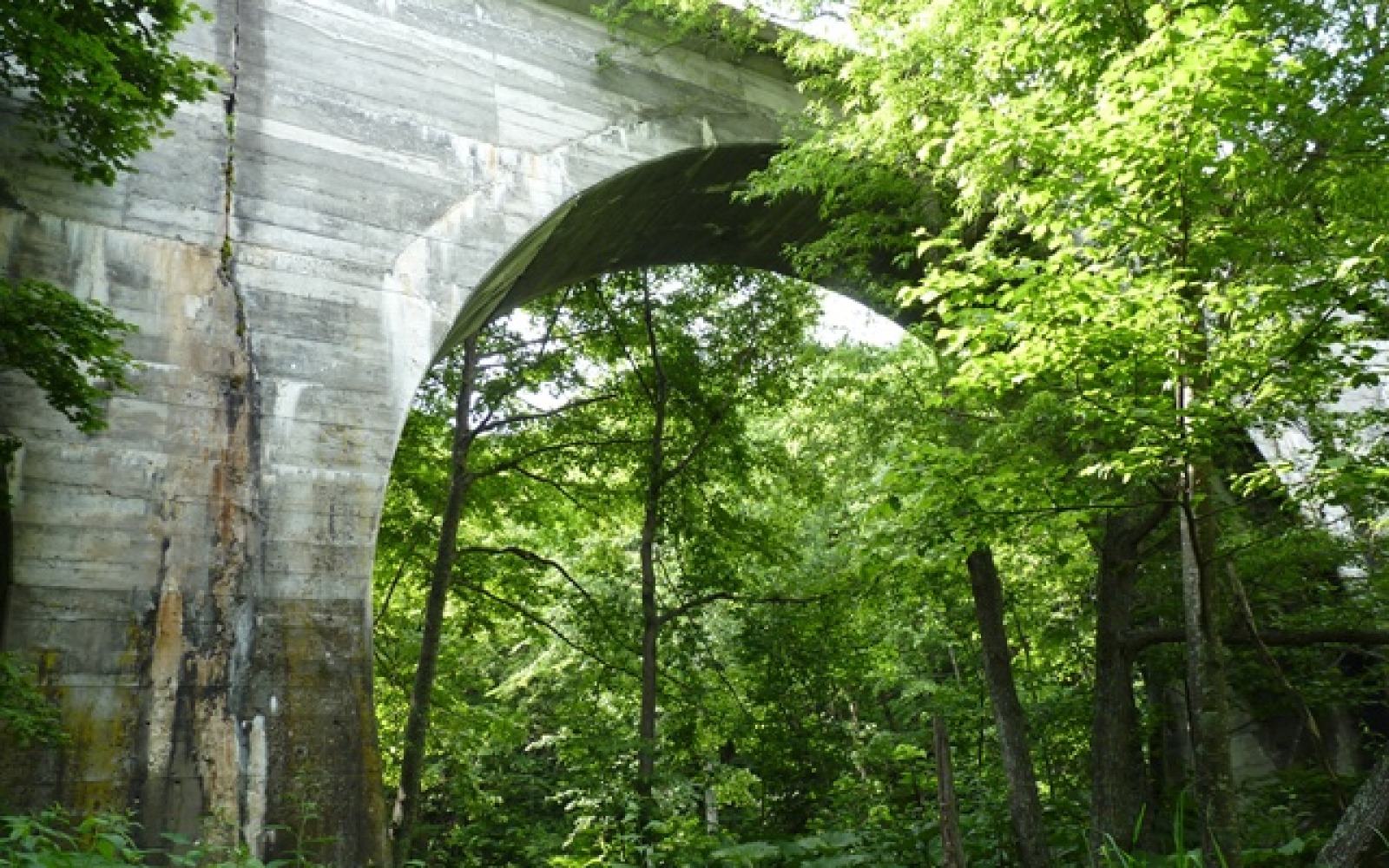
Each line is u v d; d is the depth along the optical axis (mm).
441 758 21750
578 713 21891
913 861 13055
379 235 12844
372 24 13562
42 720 8875
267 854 10297
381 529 18797
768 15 14633
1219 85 6324
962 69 10766
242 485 11227
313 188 12570
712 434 20297
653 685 18109
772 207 17688
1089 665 17531
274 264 12078
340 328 12258
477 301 14109
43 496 10281
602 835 15359
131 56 9211
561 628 23203
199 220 11773
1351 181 7668
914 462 8734
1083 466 8820
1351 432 10836
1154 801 15039
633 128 15211
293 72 12852
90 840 9406
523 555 19141
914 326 11656
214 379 11375
